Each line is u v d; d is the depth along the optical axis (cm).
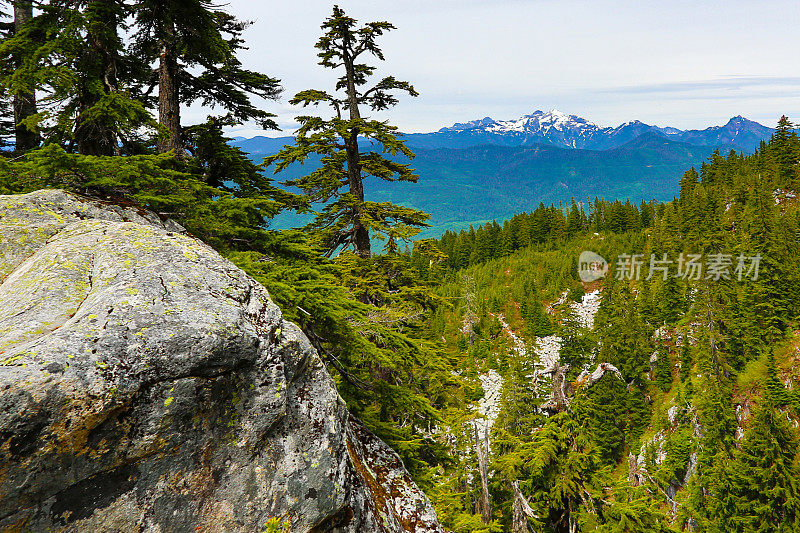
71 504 308
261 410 409
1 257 484
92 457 317
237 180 1264
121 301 383
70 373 312
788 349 4984
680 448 4594
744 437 4044
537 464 1419
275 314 478
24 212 540
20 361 302
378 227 1388
